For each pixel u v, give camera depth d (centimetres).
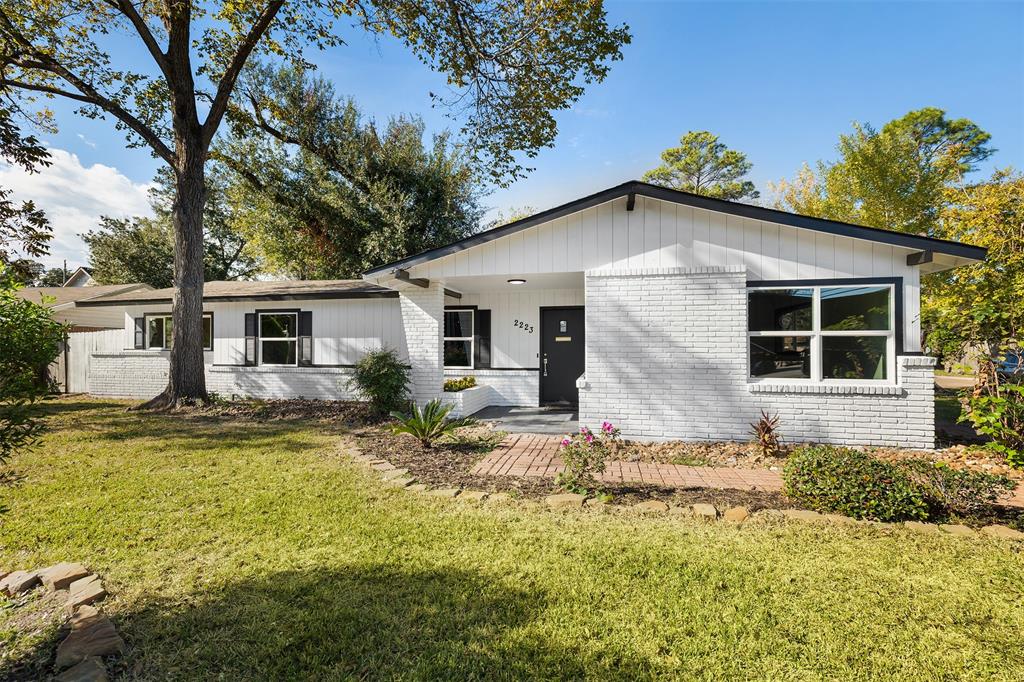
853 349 679
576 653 223
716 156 3097
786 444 674
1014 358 604
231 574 302
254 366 1251
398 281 877
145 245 3111
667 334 716
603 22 1084
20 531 370
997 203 929
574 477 469
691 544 344
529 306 1131
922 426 642
